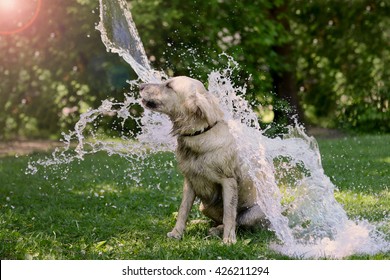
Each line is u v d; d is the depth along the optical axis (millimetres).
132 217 6082
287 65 13469
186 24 12461
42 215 6062
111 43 6152
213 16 12648
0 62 13359
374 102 14539
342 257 4801
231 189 5207
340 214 5867
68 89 12984
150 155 9867
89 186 7582
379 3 14656
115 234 5434
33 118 13414
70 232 5512
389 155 9711
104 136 12633
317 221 5805
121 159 9609
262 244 5137
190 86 5078
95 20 12406
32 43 13109
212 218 5574
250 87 12852
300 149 6289
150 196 6977
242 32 12867
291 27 15117
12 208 6418
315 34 15141
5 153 11273
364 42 14773
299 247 5102
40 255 4871
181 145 5219
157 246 5062
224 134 5156
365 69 14633
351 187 7328
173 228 5594
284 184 6965
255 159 5480
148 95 5137
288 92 13969
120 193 7148
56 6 12781
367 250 5012
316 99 15258
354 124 14695
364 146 10859
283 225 5449
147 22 11797
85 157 10023
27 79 13266
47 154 10602
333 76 15062
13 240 5141
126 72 12523
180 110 5086
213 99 5188
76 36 12688
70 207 6488
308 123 14859
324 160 9164
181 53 12328
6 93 13359
